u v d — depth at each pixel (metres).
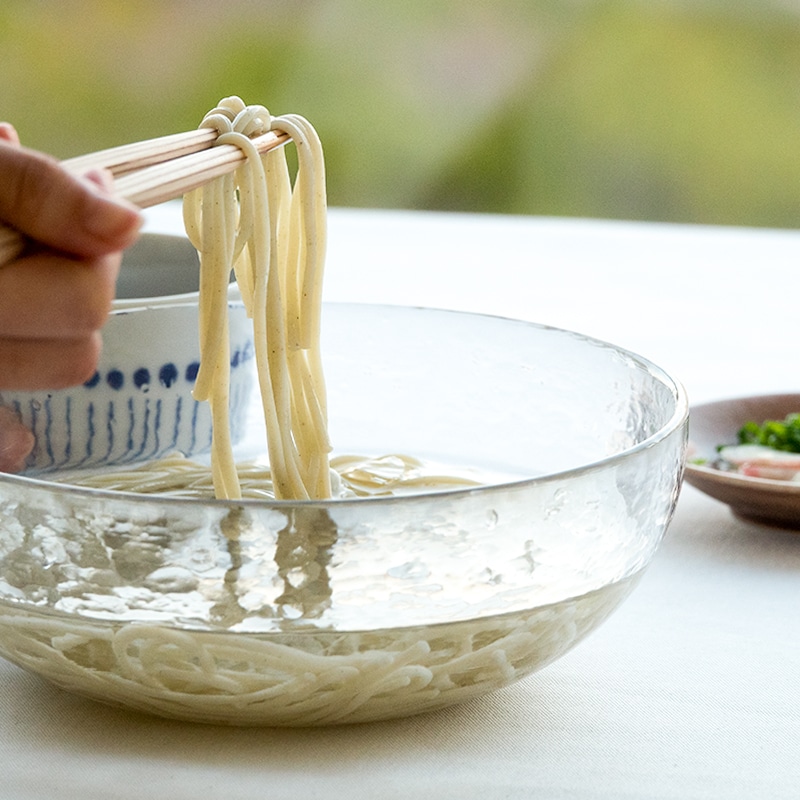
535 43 5.14
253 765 0.66
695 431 1.17
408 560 0.61
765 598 0.90
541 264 2.01
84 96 5.10
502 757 0.68
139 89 5.11
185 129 5.14
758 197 5.18
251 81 5.12
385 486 0.94
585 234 2.27
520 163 5.23
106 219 0.49
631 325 1.66
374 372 1.02
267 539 0.60
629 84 5.15
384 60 5.14
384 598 0.61
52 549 0.62
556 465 0.96
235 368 0.97
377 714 0.68
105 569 0.61
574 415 0.94
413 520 0.61
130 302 0.92
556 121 5.18
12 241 0.50
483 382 0.99
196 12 5.07
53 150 5.14
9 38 5.04
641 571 0.72
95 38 5.05
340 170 5.21
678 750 0.69
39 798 0.63
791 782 0.67
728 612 0.87
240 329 0.96
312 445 0.89
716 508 1.07
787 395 1.21
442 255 2.04
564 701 0.75
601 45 5.13
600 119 5.17
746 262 2.08
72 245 0.50
